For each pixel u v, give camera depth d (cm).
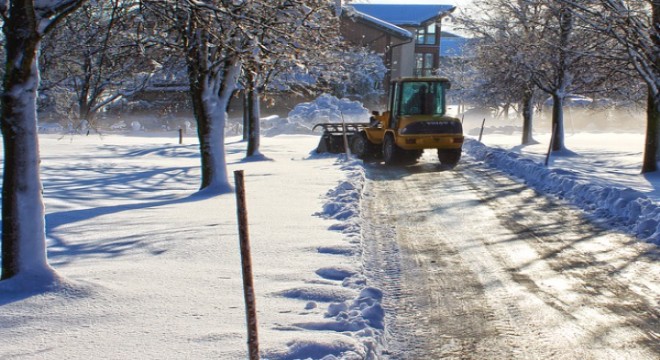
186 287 673
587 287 741
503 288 736
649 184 1647
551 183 1572
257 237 933
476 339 579
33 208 663
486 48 3017
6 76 655
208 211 1197
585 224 1114
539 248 934
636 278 777
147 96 5162
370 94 5191
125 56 1450
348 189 1409
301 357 489
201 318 574
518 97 3472
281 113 5403
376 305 610
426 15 6291
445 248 933
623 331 600
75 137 3700
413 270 809
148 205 1298
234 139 4009
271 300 633
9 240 656
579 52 1972
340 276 729
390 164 2120
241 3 986
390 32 5472
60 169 2031
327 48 1521
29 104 661
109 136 4112
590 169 2072
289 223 1052
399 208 1277
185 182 1795
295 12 1102
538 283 757
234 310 598
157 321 566
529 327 611
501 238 1003
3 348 505
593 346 564
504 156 2120
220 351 494
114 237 952
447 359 534
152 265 772
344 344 508
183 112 5306
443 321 624
